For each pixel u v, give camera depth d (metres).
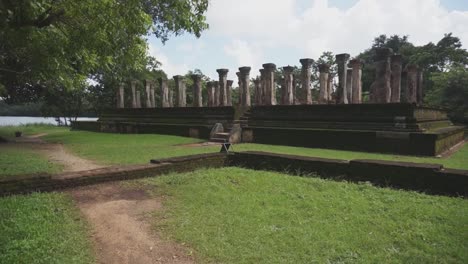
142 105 31.88
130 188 6.01
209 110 17.86
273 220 4.24
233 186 6.01
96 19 6.42
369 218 4.26
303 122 14.04
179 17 8.05
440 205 4.74
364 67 31.19
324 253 3.32
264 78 17.91
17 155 11.05
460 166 8.09
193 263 3.24
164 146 13.38
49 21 6.13
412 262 3.09
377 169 6.18
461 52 29.08
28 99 22.33
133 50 7.89
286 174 7.06
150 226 4.18
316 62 31.11
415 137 10.58
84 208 4.92
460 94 22.05
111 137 18.36
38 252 3.28
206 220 4.26
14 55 8.96
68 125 39.44
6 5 5.17
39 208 4.64
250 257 3.26
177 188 5.88
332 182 6.19
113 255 3.47
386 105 11.66
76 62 9.16
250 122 16.11
